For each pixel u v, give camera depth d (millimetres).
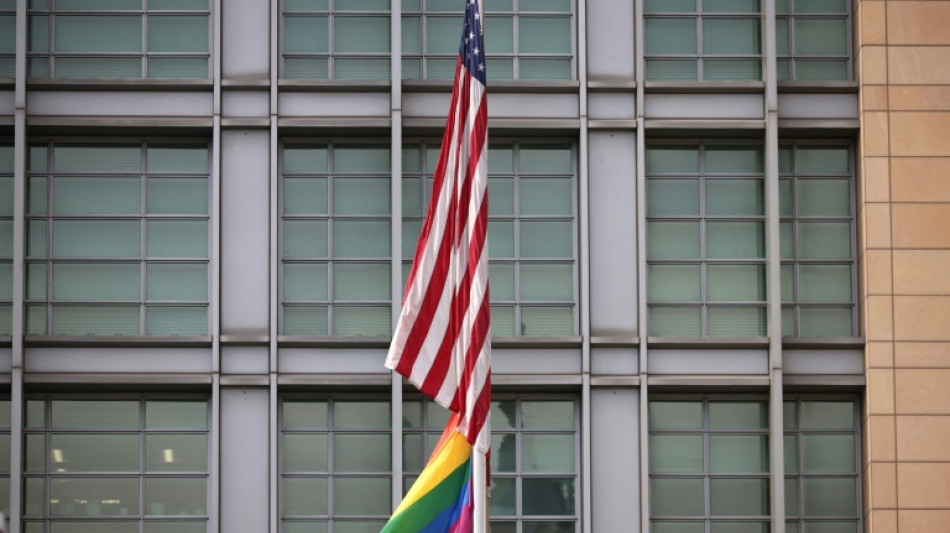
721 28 35312
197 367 33375
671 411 34031
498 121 34250
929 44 34469
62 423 33562
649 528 32844
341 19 35062
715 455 33875
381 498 33625
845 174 34906
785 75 35125
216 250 33562
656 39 35188
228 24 34406
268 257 33750
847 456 34000
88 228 34344
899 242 33812
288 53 34812
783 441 33625
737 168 34969
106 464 33500
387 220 34594
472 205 26297
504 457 33781
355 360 33562
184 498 33438
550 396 34000
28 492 33281
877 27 34531
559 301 34281
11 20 34719
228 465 33000
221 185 33938
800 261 34594
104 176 34531
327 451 33688
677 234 34656
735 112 34656
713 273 34531
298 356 33500
